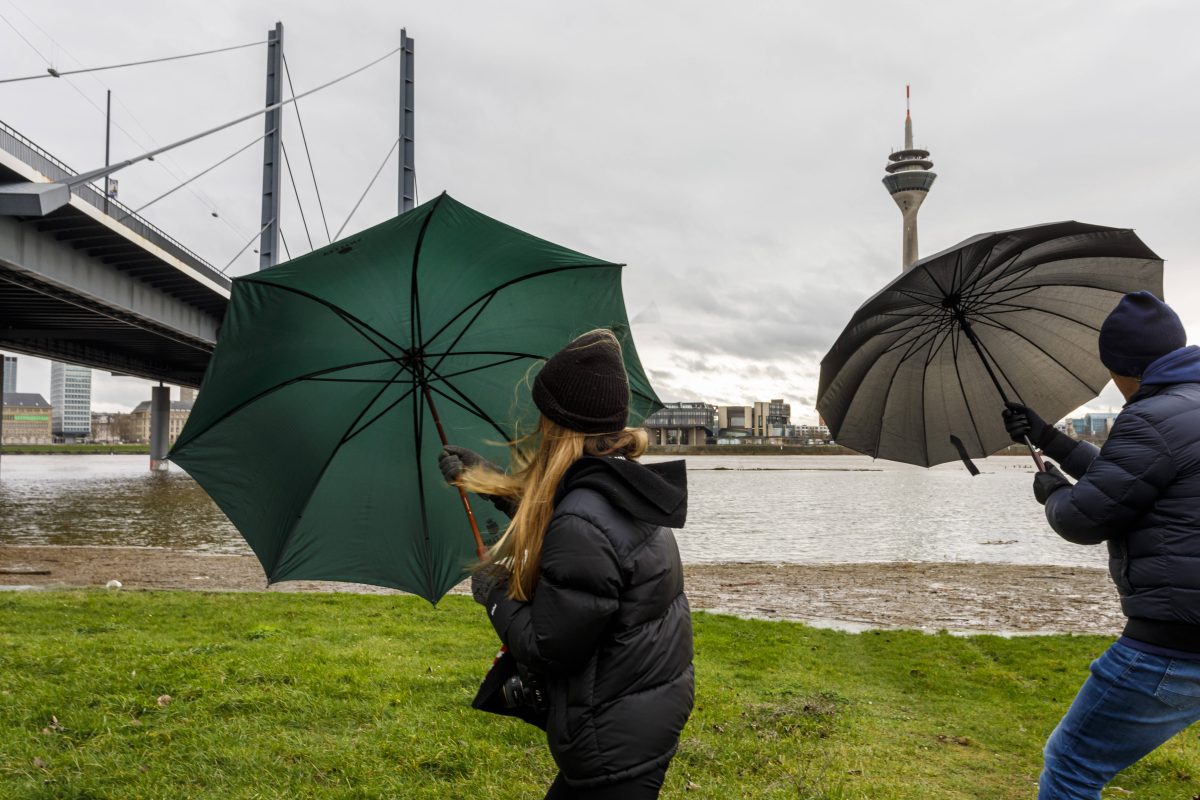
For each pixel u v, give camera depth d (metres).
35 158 26.44
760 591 15.58
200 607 10.78
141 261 34.72
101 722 5.03
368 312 2.90
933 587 16.34
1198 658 2.58
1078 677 8.30
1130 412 2.70
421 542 3.13
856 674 8.47
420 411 3.14
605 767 2.06
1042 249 3.04
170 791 4.08
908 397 3.53
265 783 4.24
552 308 3.08
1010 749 5.81
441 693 6.16
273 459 2.99
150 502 39.41
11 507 35.59
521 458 2.35
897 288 2.98
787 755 5.24
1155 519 2.63
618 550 2.03
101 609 10.27
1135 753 2.79
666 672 2.11
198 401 2.81
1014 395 3.49
